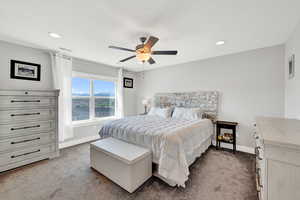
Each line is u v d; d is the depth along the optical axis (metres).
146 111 4.93
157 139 1.94
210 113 3.44
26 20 1.81
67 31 2.12
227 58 3.24
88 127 3.85
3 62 2.53
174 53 2.21
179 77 4.11
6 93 2.15
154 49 2.85
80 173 2.14
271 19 1.76
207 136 2.90
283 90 2.62
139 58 2.17
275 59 2.69
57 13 1.65
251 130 2.95
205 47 2.77
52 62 3.09
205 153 2.94
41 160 2.55
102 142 2.28
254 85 2.92
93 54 3.26
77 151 3.04
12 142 2.21
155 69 4.71
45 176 2.05
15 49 2.65
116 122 2.76
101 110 4.30
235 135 2.96
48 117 2.60
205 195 1.67
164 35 2.22
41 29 2.05
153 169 2.05
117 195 1.66
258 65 2.87
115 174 1.85
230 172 2.19
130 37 2.31
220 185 1.86
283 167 0.83
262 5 1.48
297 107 1.94
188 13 1.63
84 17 1.73
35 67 2.91
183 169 1.73
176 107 3.90
